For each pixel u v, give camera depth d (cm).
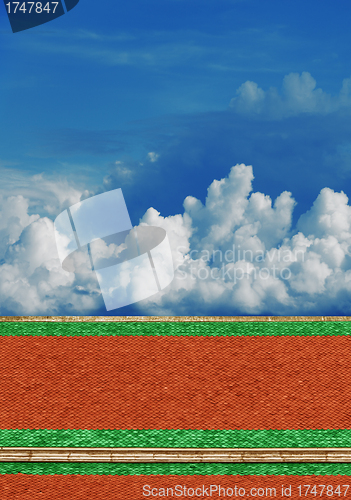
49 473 1906
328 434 2019
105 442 1975
